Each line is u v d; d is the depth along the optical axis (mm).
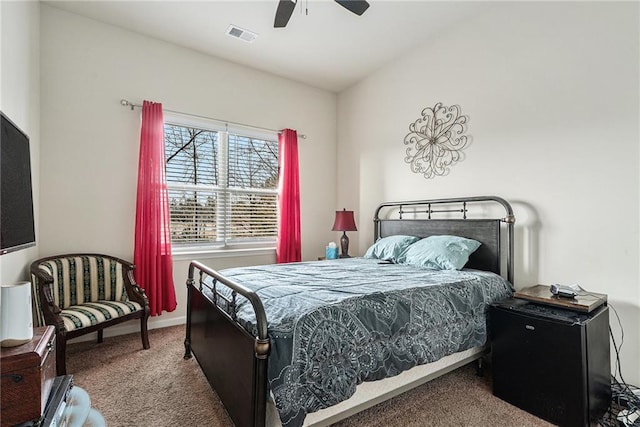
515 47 2422
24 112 2158
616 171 1918
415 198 3256
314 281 1946
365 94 3916
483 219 2553
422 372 1725
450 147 2900
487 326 1950
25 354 944
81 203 2713
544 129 2250
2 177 1088
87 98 2748
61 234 2625
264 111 3768
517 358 1771
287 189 3779
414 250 2709
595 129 2004
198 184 3391
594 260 2002
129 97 2941
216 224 3502
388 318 1537
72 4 2574
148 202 2885
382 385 1553
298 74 3840
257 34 2998
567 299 1781
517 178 2404
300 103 4059
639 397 1736
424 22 2805
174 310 3104
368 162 3867
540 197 2270
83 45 2732
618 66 1913
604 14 1969
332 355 1312
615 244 1918
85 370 2137
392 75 3523
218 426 1574
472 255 2592
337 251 3775
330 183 4340
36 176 2434
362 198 3961
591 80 2023
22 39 2115
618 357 1884
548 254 2219
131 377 2047
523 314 1752
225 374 1547
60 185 2623
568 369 1565
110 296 2609
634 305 1839
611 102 1939
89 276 2537
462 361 1938
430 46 3090
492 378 1894
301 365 1226
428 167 3117
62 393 1133
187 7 2611
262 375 1172
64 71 2648
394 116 3500
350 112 4172
